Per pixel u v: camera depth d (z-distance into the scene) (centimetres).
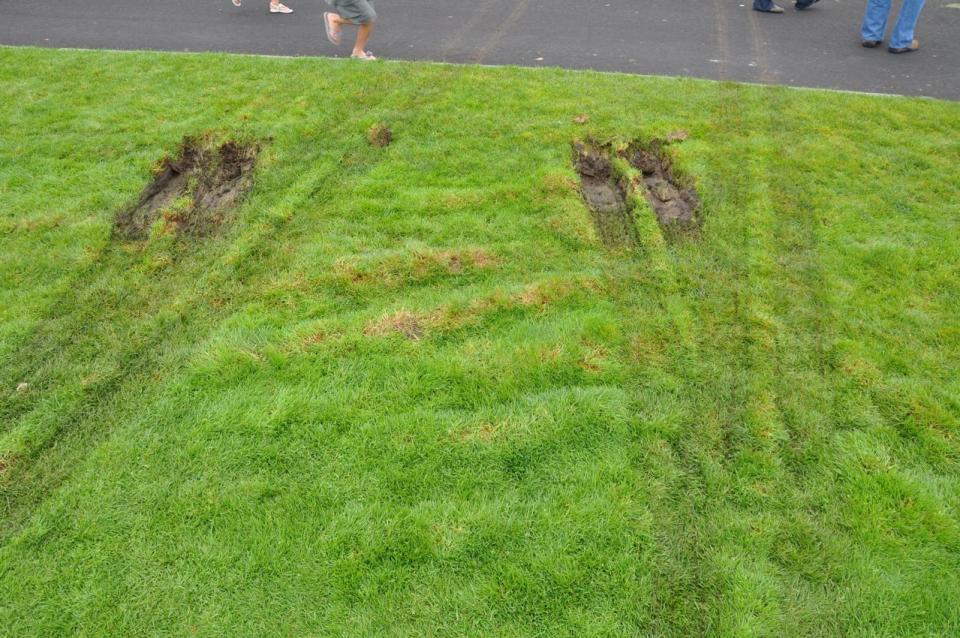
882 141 608
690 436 354
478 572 291
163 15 939
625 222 529
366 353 397
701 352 405
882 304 434
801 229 503
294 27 895
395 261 471
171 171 592
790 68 768
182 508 314
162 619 276
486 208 527
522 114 654
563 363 389
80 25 900
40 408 365
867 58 791
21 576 289
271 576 289
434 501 318
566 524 308
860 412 364
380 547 298
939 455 340
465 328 416
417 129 631
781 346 407
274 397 368
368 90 702
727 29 881
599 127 629
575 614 277
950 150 594
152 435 349
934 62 778
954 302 434
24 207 522
